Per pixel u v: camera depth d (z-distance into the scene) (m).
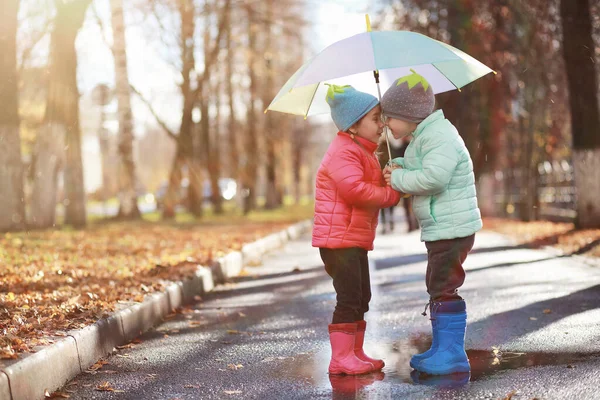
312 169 78.50
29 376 4.40
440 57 4.86
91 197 79.12
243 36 31.64
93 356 5.54
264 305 8.37
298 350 5.86
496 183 31.48
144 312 6.96
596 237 13.44
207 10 26.41
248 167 37.09
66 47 19.52
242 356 5.71
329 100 5.00
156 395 4.61
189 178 30.47
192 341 6.38
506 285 9.08
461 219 4.91
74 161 21.69
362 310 5.17
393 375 4.89
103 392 4.71
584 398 4.19
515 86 21.31
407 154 5.03
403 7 21.45
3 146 16.41
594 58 15.38
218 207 37.50
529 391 4.36
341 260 4.97
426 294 8.63
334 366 5.00
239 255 12.48
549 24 17.98
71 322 5.77
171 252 12.91
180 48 27.69
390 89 4.98
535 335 6.02
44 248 13.09
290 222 25.62
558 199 22.58
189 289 8.90
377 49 4.89
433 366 4.91
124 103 26.23
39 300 7.00
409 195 5.13
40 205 20.17
